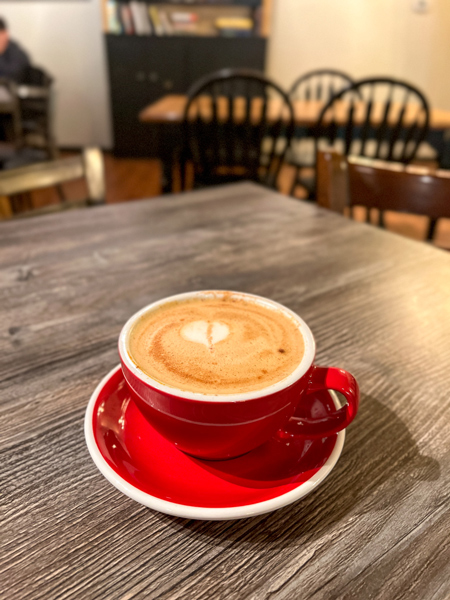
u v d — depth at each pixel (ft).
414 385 1.31
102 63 15.06
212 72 14.47
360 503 0.95
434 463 1.05
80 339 1.47
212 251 2.15
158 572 0.81
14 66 13.87
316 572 0.81
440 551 0.85
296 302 1.72
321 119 6.68
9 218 3.01
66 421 1.14
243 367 1.01
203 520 0.91
